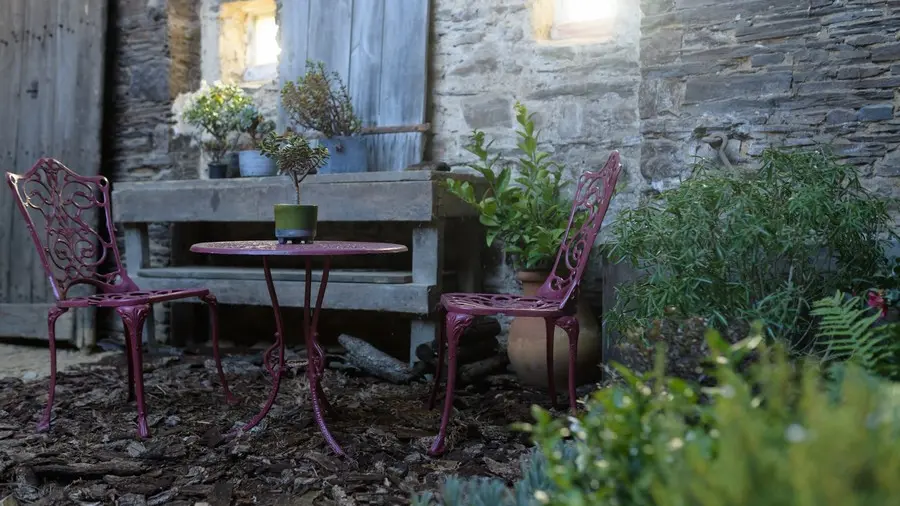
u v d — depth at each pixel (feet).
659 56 10.81
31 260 15.05
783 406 2.64
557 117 12.02
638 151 11.39
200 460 7.43
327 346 13.28
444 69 12.89
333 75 13.26
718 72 10.44
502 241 12.50
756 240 7.64
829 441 2.01
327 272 7.97
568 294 7.98
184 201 12.76
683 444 2.63
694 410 3.34
